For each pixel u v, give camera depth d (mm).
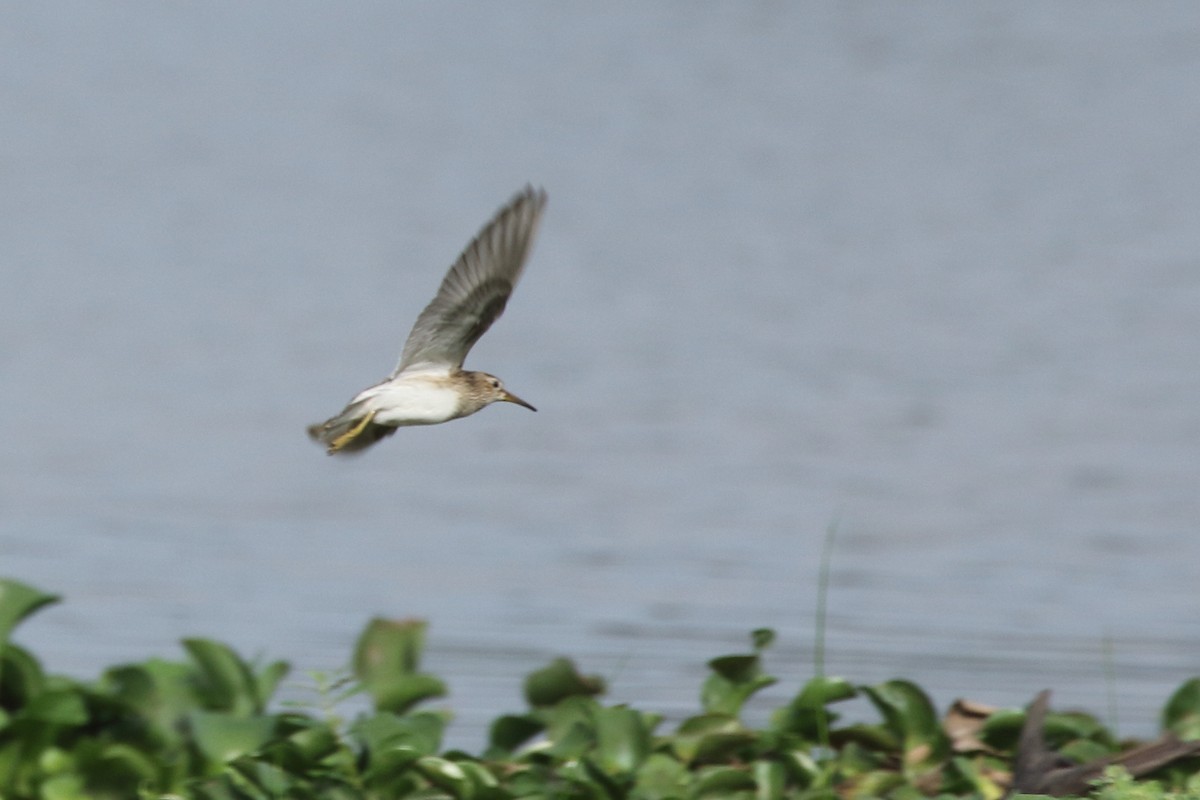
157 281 28297
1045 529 16094
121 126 43844
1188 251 29766
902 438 19266
